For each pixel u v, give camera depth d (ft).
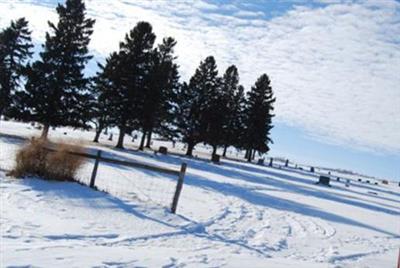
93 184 49.98
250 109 239.71
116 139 229.86
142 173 77.51
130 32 154.71
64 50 130.00
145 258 26.00
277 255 36.14
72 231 31.63
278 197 83.61
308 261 35.55
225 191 76.84
